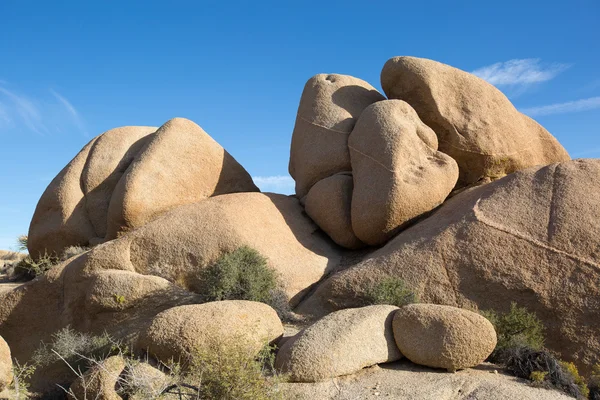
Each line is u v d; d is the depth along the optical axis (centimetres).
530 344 922
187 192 1530
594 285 1007
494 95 1564
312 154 1507
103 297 1192
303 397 770
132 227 1445
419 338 863
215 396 693
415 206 1304
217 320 873
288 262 1291
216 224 1304
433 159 1390
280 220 1423
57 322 1284
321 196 1423
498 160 1516
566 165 1185
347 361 833
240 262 1199
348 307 1148
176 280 1255
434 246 1146
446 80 1530
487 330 849
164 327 874
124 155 1648
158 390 722
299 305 1225
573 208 1097
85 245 1571
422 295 1106
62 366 1098
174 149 1530
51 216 1611
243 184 1661
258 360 863
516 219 1125
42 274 1359
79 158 1670
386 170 1315
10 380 922
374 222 1308
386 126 1359
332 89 1572
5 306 1328
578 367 962
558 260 1050
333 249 1437
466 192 1337
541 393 791
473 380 818
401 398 764
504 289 1063
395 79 1555
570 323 997
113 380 816
